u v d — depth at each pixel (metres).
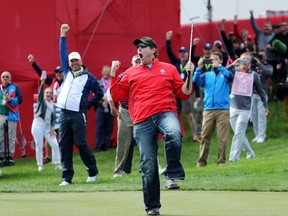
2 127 50.31
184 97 27.39
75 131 40.16
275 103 65.00
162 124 26.64
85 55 57.75
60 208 28.94
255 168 40.41
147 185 26.42
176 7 60.62
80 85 40.22
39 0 56.47
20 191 36.72
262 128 55.94
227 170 40.88
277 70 62.94
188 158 53.16
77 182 40.72
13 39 55.88
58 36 56.91
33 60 52.34
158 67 27.31
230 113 48.19
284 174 38.16
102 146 55.97
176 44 60.75
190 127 59.94
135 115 26.97
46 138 50.28
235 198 30.69
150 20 59.91
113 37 58.62
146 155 26.52
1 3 55.62
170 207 28.34
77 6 57.50
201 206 28.50
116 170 44.00
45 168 50.91
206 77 46.31
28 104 55.88
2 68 55.62
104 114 55.59
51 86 52.34
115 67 27.48
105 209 28.39
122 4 58.88
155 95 26.89
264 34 66.38
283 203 28.94
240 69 48.09
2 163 50.28
